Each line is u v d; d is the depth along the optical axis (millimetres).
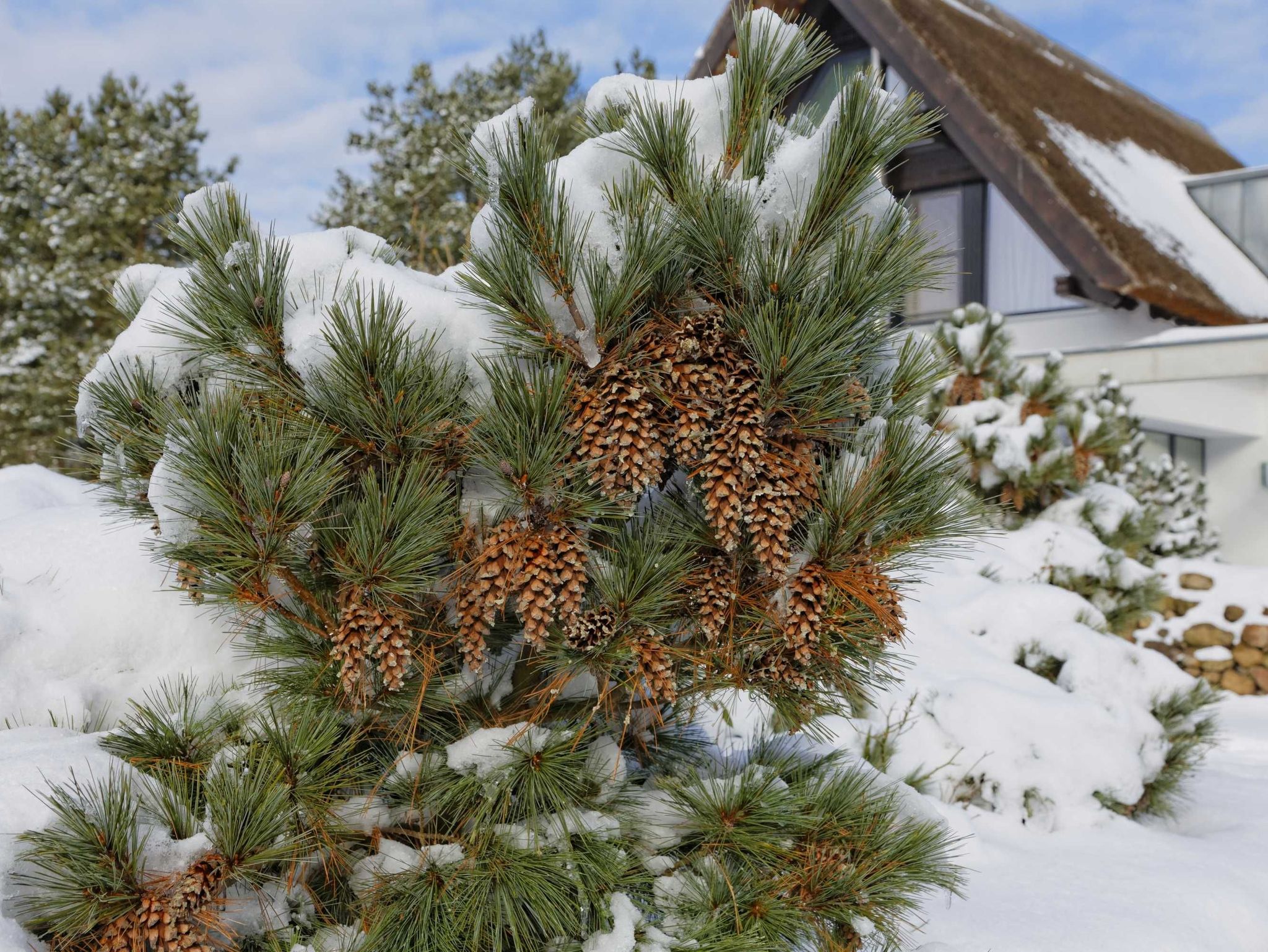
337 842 2283
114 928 1926
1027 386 7348
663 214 2262
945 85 10516
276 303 2264
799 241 2242
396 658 2139
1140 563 8172
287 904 2252
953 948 2984
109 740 2328
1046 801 4422
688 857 2441
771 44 2338
